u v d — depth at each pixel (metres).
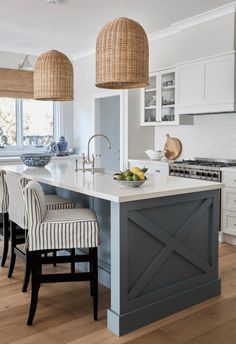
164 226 2.64
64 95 3.59
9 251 4.09
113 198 2.32
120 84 3.05
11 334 2.39
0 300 2.88
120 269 2.38
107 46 2.58
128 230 2.43
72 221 2.55
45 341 2.31
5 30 5.23
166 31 5.30
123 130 5.93
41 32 5.35
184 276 2.80
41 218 2.52
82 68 7.00
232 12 4.32
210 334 2.40
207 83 4.60
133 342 2.31
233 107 4.32
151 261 2.57
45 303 2.84
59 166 4.34
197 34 4.77
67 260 2.63
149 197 2.44
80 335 2.39
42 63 3.55
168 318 2.61
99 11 4.46
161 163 5.18
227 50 4.41
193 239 2.84
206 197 2.86
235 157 4.84
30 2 4.15
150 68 5.71
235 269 3.53
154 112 5.72
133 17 4.71
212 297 2.93
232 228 4.28
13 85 6.53
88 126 6.96
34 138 7.11
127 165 5.88
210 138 5.15
